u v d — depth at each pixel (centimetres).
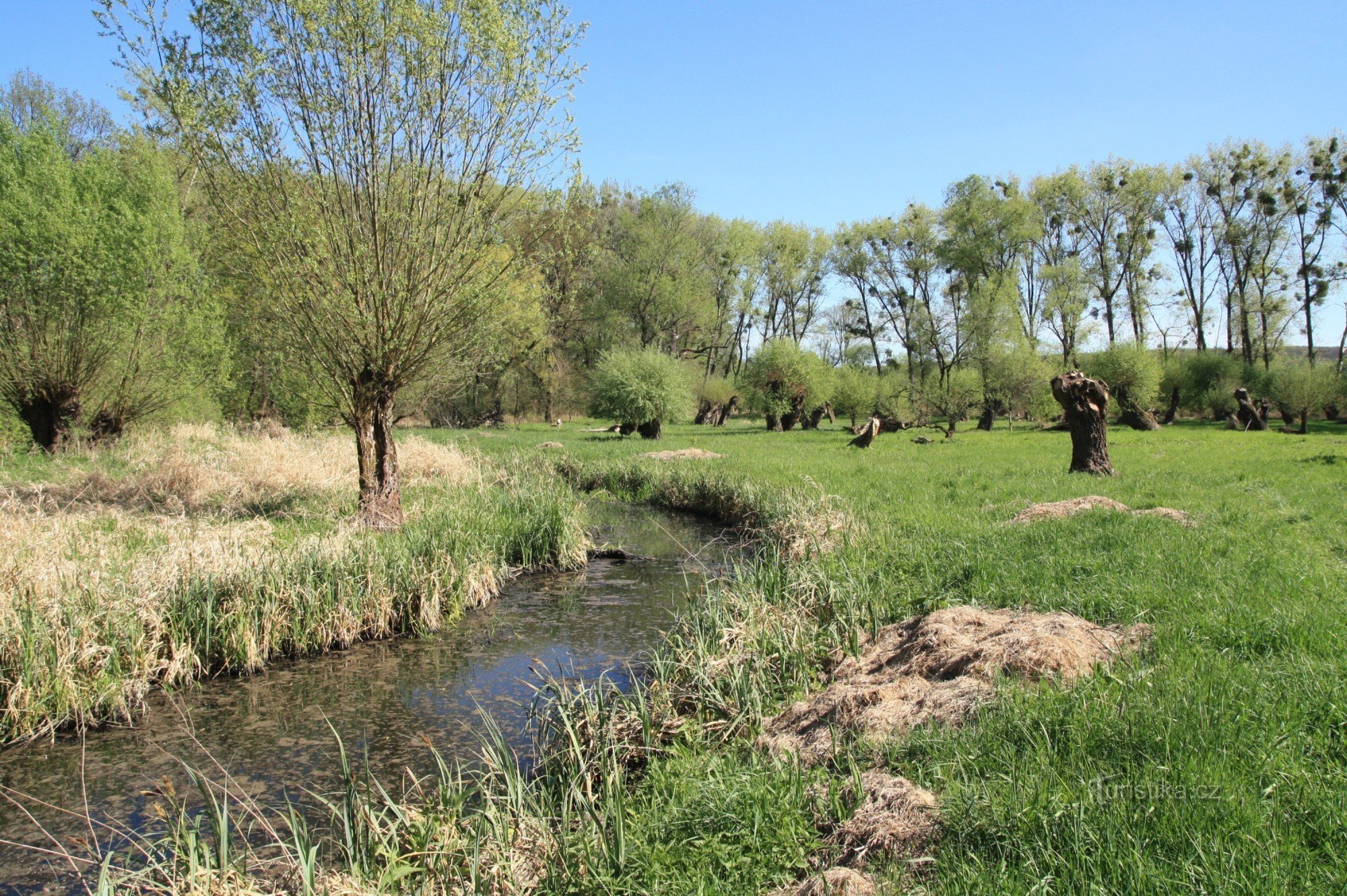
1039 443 3055
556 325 5006
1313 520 1082
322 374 1384
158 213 2439
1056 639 604
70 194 2216
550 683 677
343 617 940
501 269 1323
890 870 379
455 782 587
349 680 839
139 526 1166
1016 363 4038
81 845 539
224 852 442
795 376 4444
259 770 643
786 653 742
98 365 2328
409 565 1032
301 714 755
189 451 1886
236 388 3161
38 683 720
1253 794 392
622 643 932
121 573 865
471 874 438
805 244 6425
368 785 512
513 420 5900
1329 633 601
